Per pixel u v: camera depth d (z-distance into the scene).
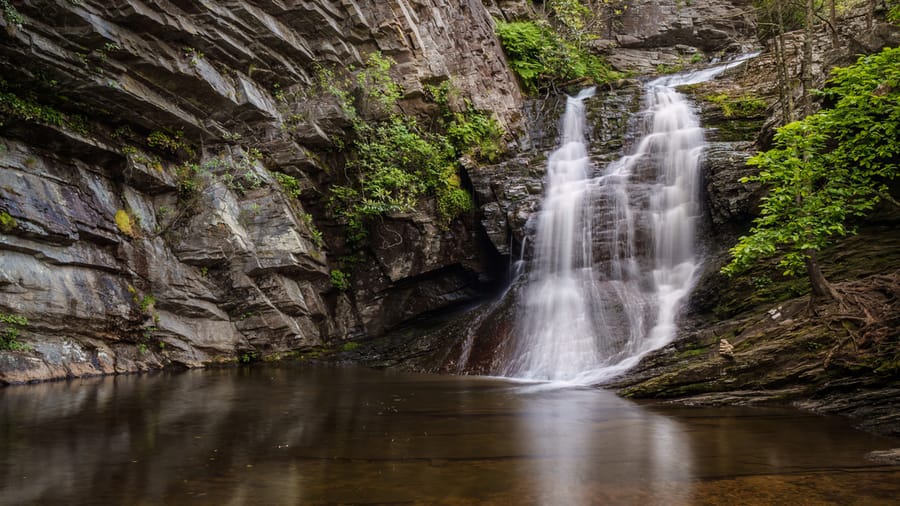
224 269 14.15
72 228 11.38
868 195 10.69
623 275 14.16
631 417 7.56
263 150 15.12
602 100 19.81
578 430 6.76
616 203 14.95
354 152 16.41
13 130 11.08
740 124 17.17
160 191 13.71
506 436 6.42
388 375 12.43
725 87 19.12
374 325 16.27
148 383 10.59
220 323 14.16
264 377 11.84
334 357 15.12
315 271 15.41
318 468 5.10
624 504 4.24
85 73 11.65
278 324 14.54
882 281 8.84
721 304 11.70
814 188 9.96
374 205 15.31
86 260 11.70
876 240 10.41
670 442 6.19
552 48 22.11
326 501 4.23
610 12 26.48
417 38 16.83
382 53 16.50
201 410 7.89
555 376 11.57
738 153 14.14
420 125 17.11
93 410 7.75
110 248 12.37
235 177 14.47
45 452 5.54
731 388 8.62
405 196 16.30
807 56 11.02
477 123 17.84
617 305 13.13
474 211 16.44
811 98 12.10
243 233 14.23
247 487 4.54
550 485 4.69
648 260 14.27
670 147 16.78
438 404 8.55
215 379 11.34
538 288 14.50
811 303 8.96
